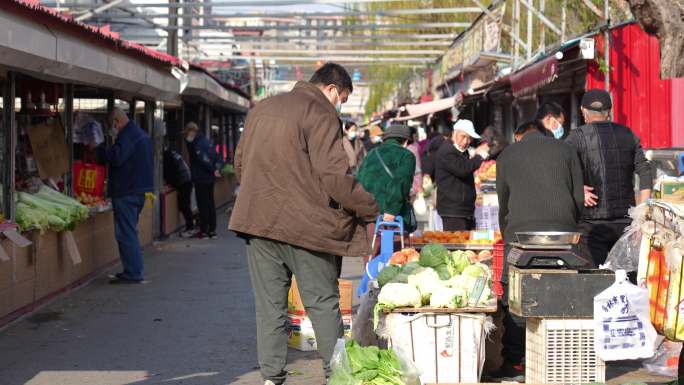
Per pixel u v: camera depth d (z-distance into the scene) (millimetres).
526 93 16062
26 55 9453
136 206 14516
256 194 7273
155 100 19062
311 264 7352
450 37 33156
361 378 5910
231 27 27984
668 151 11500
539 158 8492
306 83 7531
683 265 7098
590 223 9453
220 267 16422
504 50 27281
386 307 7758
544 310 7418
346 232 7309
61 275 13164
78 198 14719
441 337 7734
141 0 28688
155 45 31484
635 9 8961
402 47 38750
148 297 13117
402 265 9367
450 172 13070
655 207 7418
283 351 7508
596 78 14547
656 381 8391
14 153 11711
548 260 7535
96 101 18156
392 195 11781
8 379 8562
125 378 8625
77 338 10391
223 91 28062
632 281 9234
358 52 34969
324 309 7426
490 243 11219
